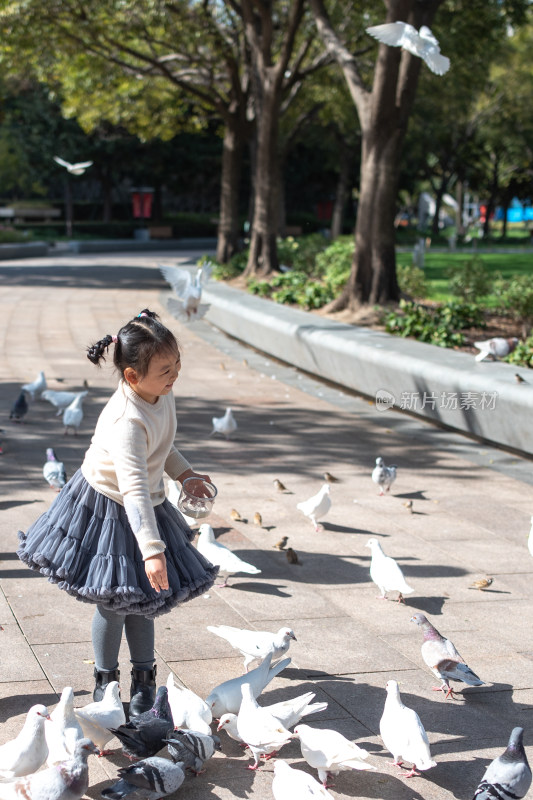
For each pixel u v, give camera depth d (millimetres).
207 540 5332
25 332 16766
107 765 3365
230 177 27766
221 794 3203
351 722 3787
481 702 4039
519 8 23344
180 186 57500
